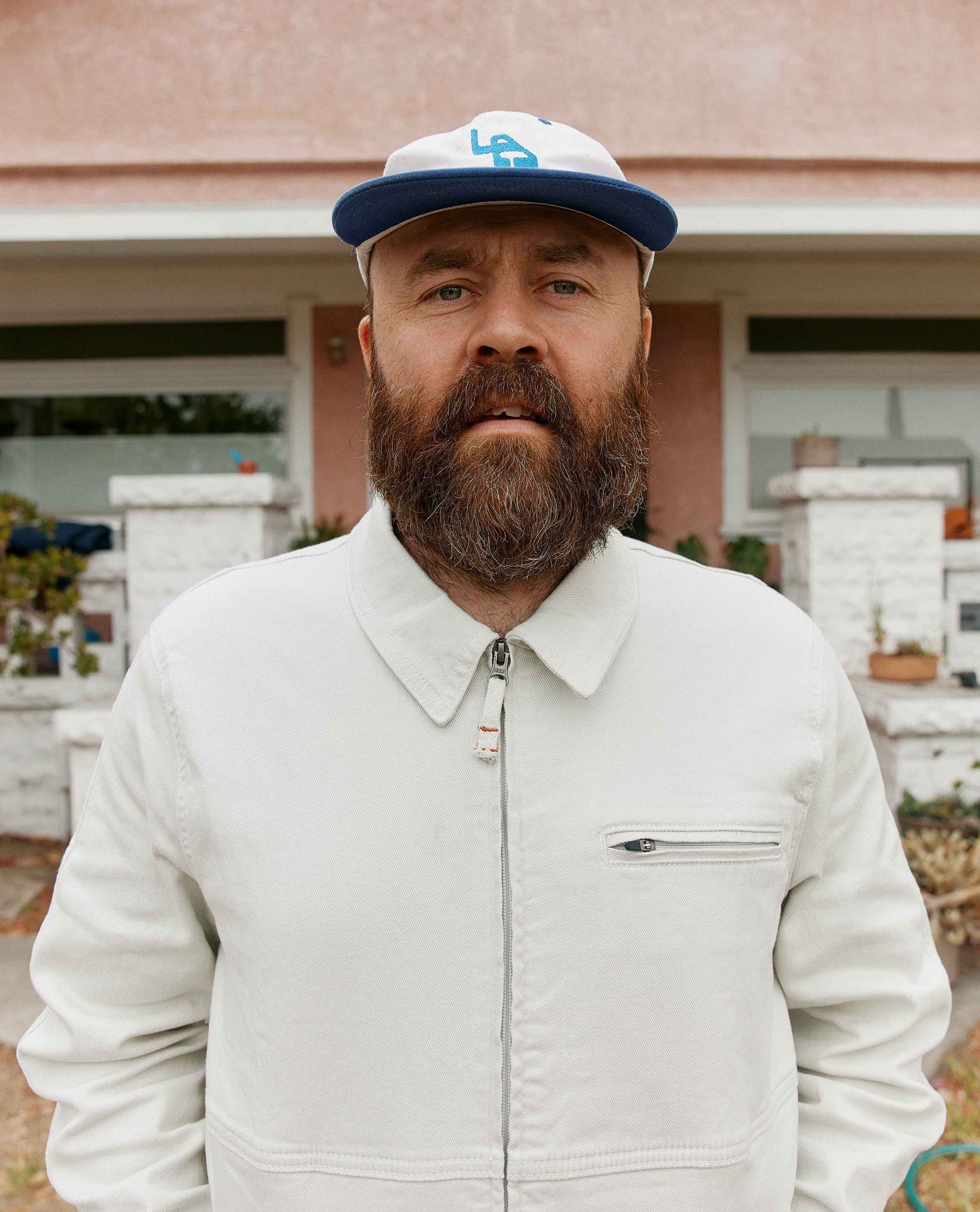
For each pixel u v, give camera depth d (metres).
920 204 4.78
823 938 1.16
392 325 1.08
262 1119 0.99
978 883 3.57
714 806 1.04
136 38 4.72
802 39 4.77
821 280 5.88
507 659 1.07
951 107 4.80
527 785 1.04
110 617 5.75
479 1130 0.98
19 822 5.30
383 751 1.04
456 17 4.74
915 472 4.84
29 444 5.95
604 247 1.07
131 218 4.72
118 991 1.10
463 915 1.00
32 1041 1.12
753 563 5.59
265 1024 0.99
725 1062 1.01
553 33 4.75
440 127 4.76
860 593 4.93
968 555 5.10
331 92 4.74
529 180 1.00
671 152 4.75
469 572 1.08
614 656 1.10
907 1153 1.12
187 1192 1.07
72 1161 1.07
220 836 1.02
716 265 5.82
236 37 4.73
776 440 5.99
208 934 1.16
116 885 1.10
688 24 4.76
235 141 4.73
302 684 1.07
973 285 5.90
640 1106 0.99
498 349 1.02
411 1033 0.98
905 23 4.79
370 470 1.15
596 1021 0.99
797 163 4.77
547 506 1.00
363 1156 0.98
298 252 5.00
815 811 1.12
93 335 5.88
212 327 5.88
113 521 5.91
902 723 4.20
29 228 4.72
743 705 1.10
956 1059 3.08
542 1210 0.98
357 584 1.12
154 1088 1.11
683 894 1.02
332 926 0.98
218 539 4.82
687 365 5.89
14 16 4.71
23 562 4.73
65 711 4.40
